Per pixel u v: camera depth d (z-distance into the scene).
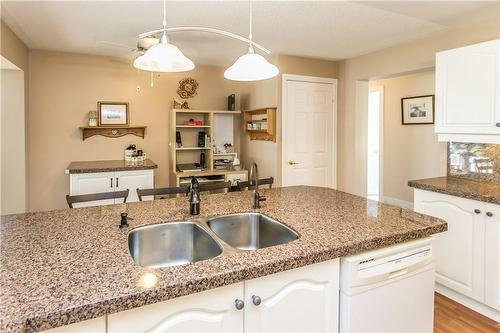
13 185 3.74
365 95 4.50
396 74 3.93
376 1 2.51
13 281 1.03
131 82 4.48
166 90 4.71
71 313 0.88
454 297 2.64
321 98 4.62
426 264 1.62
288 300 1.27
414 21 2.95
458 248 2.54
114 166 3.86
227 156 5.08
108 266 1.15
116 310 0.94
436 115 2.90
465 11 2.72
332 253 1.33
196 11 2.69
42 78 4.01
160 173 4.73
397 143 5.35
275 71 1.85
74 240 1.43
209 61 4.62
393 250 1.50
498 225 2.27
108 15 2.79
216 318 1.12
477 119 2.58
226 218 1.88
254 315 1.20
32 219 1.76
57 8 2.62
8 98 3.66
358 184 4.55
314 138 4.61
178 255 1.74
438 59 2.86
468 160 3.08
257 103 4.79
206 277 1.07
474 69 2.59
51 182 4.13
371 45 3.80
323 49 3.98
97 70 4.27
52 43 3.68
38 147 4.04
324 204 2.11
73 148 4.21
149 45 3.21
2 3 2.52
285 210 1.95
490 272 2.34
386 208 2.00
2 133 3.67
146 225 1.66
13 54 3.26
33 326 0.84
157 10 2.67
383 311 1.49
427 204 2.79
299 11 2.70
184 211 1.93
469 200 2.45
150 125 4.62
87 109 4.25
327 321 1.38
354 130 4.49
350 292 1.39
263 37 3.45
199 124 4.73
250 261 1.20
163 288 1.00
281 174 4.39
